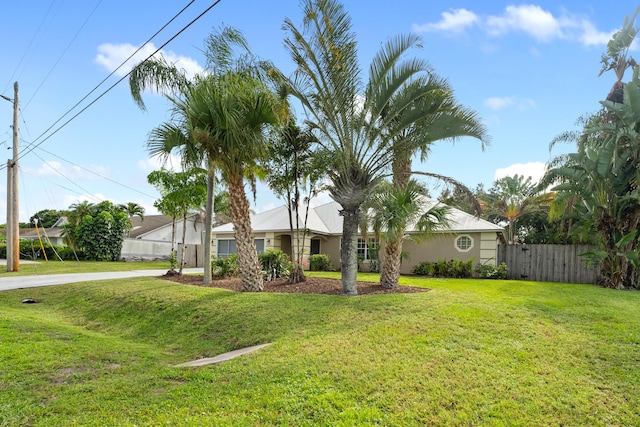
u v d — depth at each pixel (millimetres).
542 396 4469
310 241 21109
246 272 10891
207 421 3883
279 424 3852
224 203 18406
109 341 7137
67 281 14242
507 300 8875
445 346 5859
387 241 11102
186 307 9062
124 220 32438
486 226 17703
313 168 11734
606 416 4137
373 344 5980
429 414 4098
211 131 9805
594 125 14547
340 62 8984
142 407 4211
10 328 7090
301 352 5758
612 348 5836
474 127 9578
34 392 4559
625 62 15969
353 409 4129
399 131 9883
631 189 13977
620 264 13844
